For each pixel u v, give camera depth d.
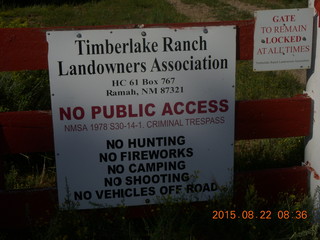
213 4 16.56
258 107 3.52
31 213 3.50
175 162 3.49
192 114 3.42
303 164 3.77
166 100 3.38
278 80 7.87
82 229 3.28
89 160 3.41
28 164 4.72
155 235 3.21
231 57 3.36
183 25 3.27
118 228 3.41
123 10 15.92
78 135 3.37
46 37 3.21
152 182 3.50
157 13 14.77
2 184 3.48
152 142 3.43
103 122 3.37
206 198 3.56
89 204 3.47
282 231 3.39
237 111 3.50
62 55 3.24
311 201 3.54
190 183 3.53
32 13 15.23
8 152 3.38
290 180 3.69
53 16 14.91
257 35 3.38
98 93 3.31
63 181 3.42
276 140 4.91
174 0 17.27
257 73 8.30
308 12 3.38
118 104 3.35
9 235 3.58
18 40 3.22
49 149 3.42
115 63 3.28
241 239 3.42
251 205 3.41
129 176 3.47
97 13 15.45
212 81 3.38
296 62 3.47
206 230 3.49
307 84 3.61
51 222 3.32
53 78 3.26
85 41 3.23
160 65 3.32
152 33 3.26
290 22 3.39
